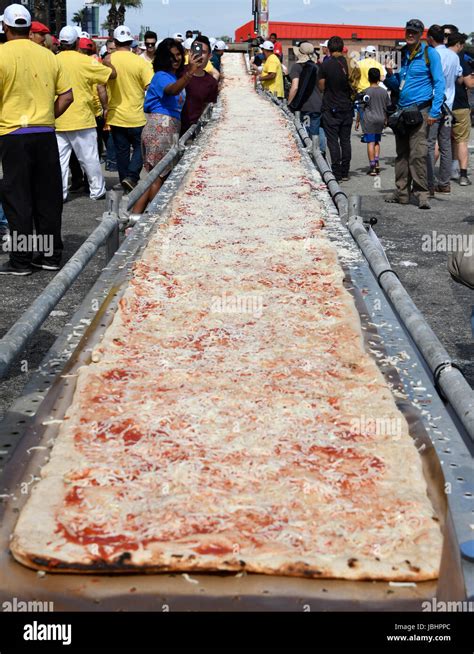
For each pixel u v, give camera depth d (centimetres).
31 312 263
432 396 253
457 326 547
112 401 236
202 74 1011
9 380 442
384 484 193
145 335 293
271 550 168
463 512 192
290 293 348
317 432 218
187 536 171
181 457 204
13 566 167
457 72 1034
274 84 1684
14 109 619
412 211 945
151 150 840
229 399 238
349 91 1149
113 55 960
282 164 735
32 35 905
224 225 488
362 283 371
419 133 934
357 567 164
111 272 384
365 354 276
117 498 185
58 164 649
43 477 197
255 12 3125
